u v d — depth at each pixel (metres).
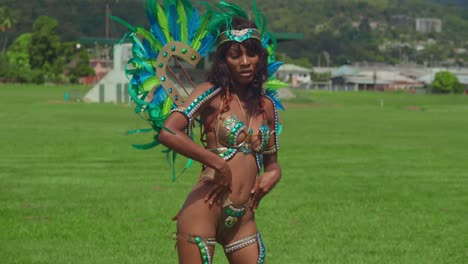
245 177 6.88
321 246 12.06
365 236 12.87
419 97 134.25
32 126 41.88
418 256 11.46
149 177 20.28
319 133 40.75
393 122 53.88
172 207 15.46
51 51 161.00
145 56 6.88
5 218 14.04
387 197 17.20
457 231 13.36
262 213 14.87
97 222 13.76
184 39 6.95
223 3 6.93
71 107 66.12
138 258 11.11
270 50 7.26
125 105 71.31
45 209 15.09
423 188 18.81
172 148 6.71
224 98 6.85
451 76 178.12
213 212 6.80
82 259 11.04
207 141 6.96
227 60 6.82
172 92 6.90
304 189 18.38
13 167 22.45
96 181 19.38
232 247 7.00
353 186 19.03
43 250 11.55
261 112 7.01
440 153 29.09
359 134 40.19
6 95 94.88
